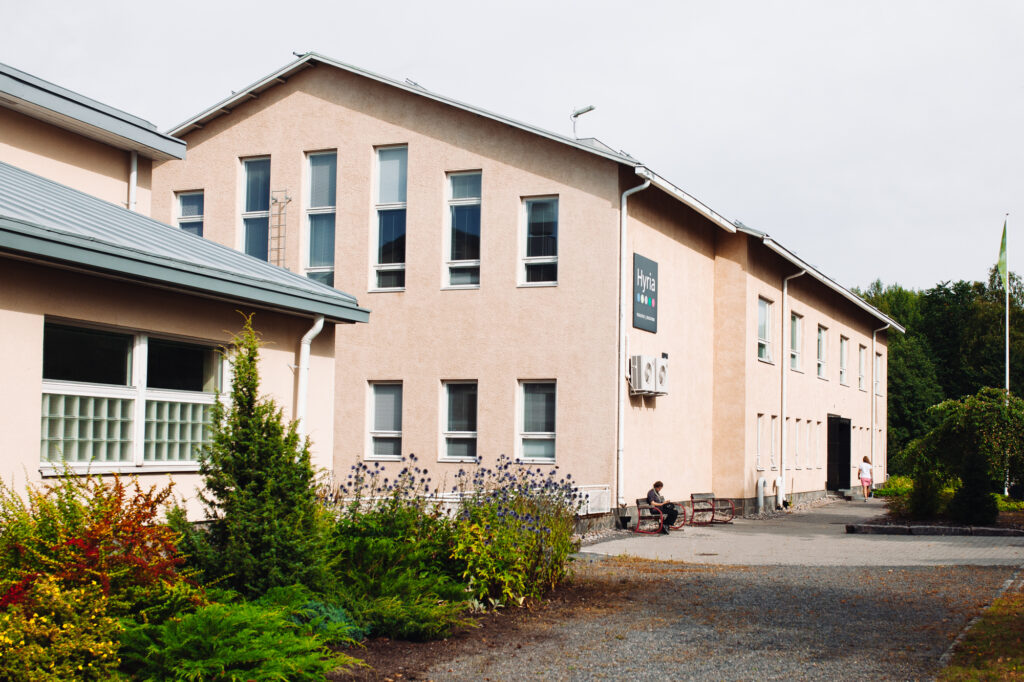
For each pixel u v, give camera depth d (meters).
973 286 69.00
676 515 20.20
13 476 8.84
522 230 20.80
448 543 10.55
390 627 8.66
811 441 32.97
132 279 9.75
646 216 21.28
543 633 9.29
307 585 8.40
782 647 8.79
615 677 7.73
